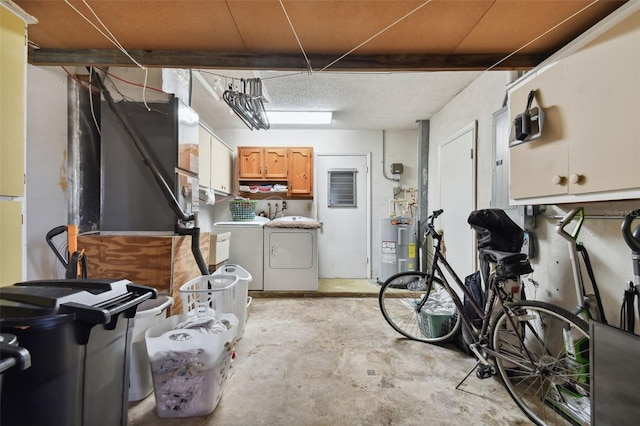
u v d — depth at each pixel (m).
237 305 2.29
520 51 1.64
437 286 2.66
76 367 0.89
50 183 1.81
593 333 1.07
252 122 2.93
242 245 3.57
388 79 2.67
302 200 4.29
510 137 1.64
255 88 2.46
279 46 1.59
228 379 1.74
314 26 1.41
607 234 1.44
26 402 0.83
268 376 1.78
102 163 2.05
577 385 1.35
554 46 1.58
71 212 1.94
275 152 4.02
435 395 1.60
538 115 1.42
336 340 2.29
